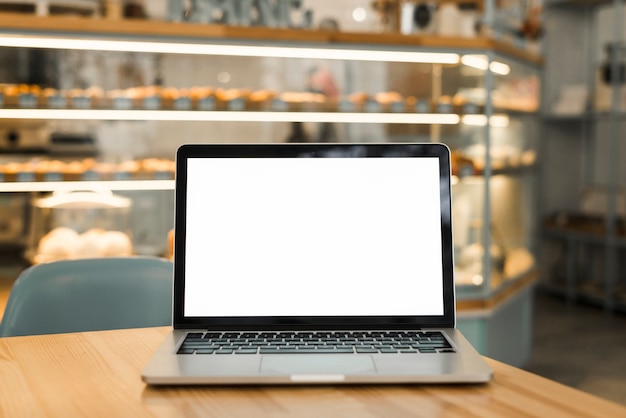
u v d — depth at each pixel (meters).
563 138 6.47
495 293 3.71
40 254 3.24
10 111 3.18
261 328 1.22
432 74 3.60
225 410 0.94
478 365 1.05
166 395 1.00
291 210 1.25
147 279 1.76
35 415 0.93
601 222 5.98
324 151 1.26
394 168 1.26
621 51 5.70
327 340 1.17
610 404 0.96
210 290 1.23
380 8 3.89
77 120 3.29
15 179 3.19
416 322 1.23
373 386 1.03
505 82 3.83
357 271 1.24
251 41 3.30
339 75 3.60
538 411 0.93
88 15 3.24
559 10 6.37
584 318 5.46
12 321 1.66
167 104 3.32
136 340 1.29
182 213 1.24
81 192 3.29
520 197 4.21
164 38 3.17
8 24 2.99
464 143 3.63
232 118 3.45
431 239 1.25
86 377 1.08
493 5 3.83
